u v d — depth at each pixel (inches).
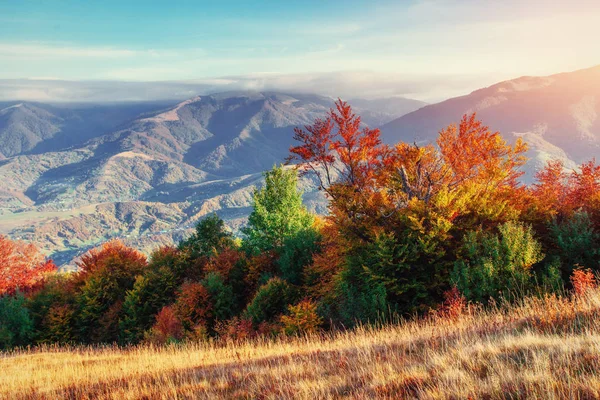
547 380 162.6
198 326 1002.1
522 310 333.7
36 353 770.2
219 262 1389.0
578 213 715.4
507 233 635.5
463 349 236.7
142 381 322.0
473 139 1002.7
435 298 718.5
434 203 812.6
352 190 968.3
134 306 1453.0
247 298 1248.2
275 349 421.7
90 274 1624.0
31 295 1669.5
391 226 853.2
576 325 255.9
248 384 262.8
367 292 758.5
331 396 199.8
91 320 1539.1
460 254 721.0
